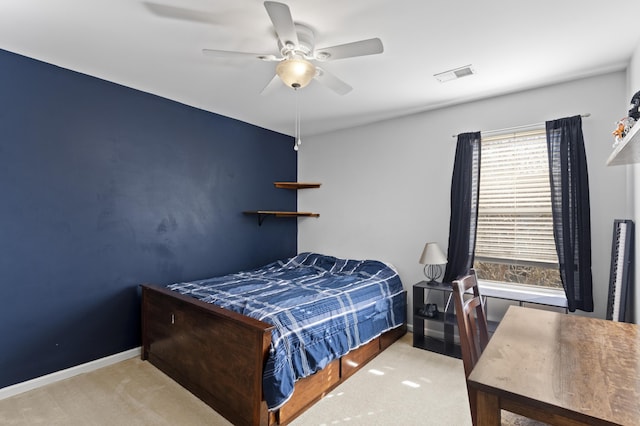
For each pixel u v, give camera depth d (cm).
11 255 233
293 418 204
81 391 236
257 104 336
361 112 357
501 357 120
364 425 199
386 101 323
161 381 250
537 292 291
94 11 183
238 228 391
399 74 263
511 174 307
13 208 233
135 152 298
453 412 212
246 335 193
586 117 266
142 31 205
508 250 308
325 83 224
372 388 241
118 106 286
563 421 89
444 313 314
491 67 251
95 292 274
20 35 209
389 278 339
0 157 228
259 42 218
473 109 324
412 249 364
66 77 257
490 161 319
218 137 368
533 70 255
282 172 451
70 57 239
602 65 246
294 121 393
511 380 102
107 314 281
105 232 279
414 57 235
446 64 246
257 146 414
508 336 141
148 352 284
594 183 262
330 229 437
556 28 199
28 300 240
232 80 278
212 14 186
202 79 276
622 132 168
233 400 201
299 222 473
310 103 332
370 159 398
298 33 196
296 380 201
